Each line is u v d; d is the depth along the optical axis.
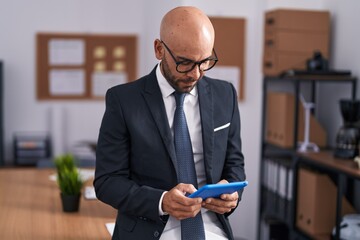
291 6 3.82
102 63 4.94
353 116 2.80
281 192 3.43
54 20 4.82
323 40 3.41
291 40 3.37
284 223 3.49
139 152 1.59
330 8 3.52
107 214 2.41
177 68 1.47
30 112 4.86
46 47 4.83
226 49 3.86
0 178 3.17
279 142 3.35
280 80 3.70
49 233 2.14
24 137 4.68
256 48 3.89
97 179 1.62
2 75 4.49
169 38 1.46
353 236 2.66
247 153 3.94
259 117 3.93
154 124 1.59
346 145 2.83
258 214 3.72
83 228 2.20
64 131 4.87
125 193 1.55
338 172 2.59
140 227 1.61
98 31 4.90
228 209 1.57
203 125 1.62
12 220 2.31
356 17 3.18
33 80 4.84
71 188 2.42
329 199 2.93
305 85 3.70
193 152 1.63
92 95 4.96
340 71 3.15
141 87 1.63
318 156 2.93
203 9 3.80
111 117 1.60
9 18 4.73
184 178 1.60
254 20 3.88
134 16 4.94
